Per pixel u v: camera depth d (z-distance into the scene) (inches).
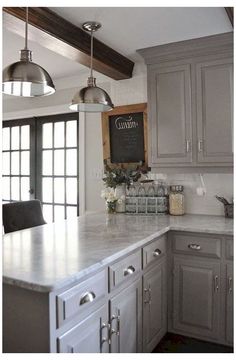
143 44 100.2
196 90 99.3
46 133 153.6
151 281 81.5
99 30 89.8
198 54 98.6
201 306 88.4
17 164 164.7
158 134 105.7
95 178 131.7
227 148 95.2
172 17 82.4
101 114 128.0
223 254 85.3
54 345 47.9
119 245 67.6
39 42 85.7
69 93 138.3
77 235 78.1
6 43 99.8
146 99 117.9
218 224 91.7
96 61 100.3
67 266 53.7
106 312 61.2
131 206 113.7
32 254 61.2
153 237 78.6
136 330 73.5
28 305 49.3
